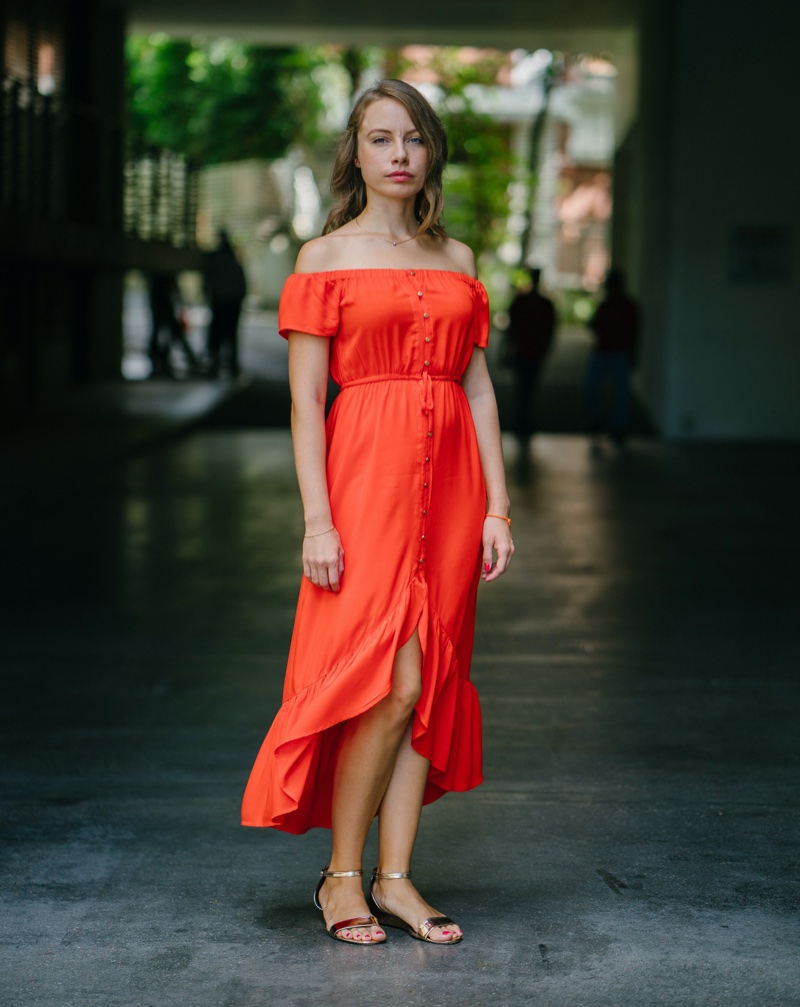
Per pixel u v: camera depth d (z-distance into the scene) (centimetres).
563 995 319
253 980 327
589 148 4206
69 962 337
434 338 348
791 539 1029
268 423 1827
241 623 742
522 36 2333
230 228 3928
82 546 973
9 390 1817
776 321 1698
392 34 2327
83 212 1834
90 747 520
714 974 330
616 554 960
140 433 1617
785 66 1662
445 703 360
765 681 626
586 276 4284
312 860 409
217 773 488
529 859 408
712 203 1684
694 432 1719
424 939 350
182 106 3856
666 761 505
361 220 358
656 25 1908
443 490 351
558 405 2038
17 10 1802
